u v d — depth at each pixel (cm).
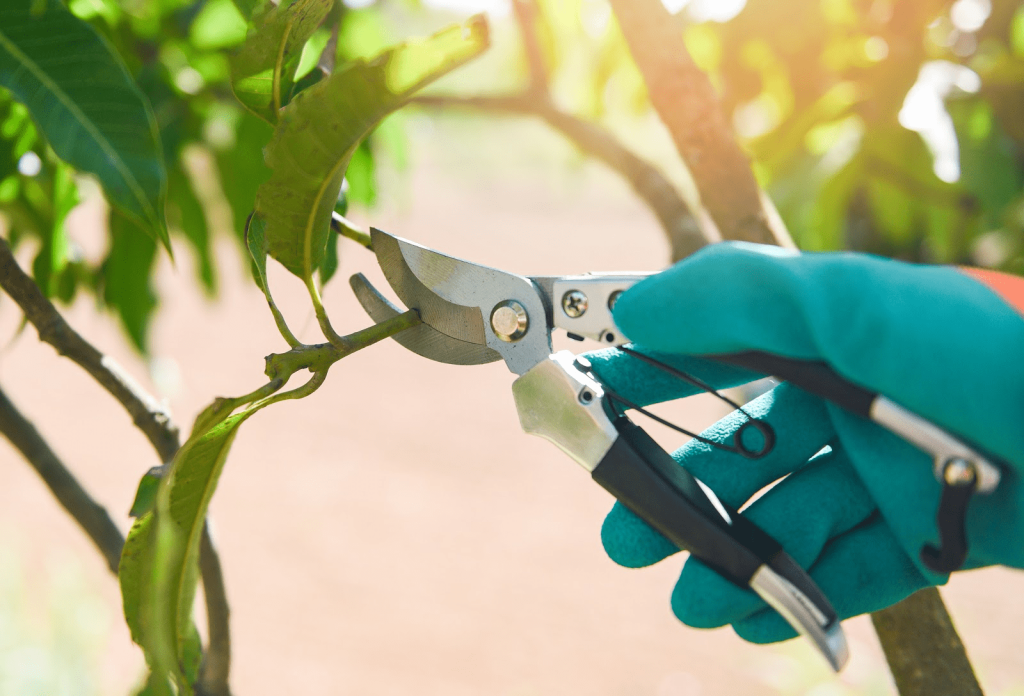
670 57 71
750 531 60
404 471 418
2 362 557
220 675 75
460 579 330
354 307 577
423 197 1001
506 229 850
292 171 58
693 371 62
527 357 64
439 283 65
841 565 60
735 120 123
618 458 61
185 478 60
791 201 110
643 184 86
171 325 610
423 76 56
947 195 104
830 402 59
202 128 85
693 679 273
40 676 236
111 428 462
